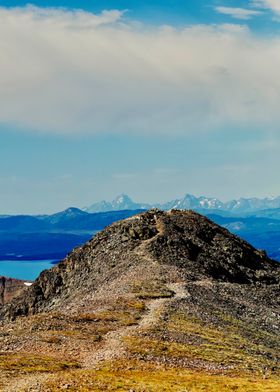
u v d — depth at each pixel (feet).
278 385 171.63
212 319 294.87
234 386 165.58
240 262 535.19
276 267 574.97
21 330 234.38
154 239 508.94
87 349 207.51
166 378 170.40
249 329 297.12
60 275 547.08
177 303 314.55
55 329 238.07
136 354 201.46
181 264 466.70
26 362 178.81
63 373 168.25
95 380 159.63
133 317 272.31
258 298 415.03
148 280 393.91
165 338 231.50
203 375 181.98
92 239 563.89
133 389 152.25
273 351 257.55
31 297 542.57
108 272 472.44
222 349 228.84
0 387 147.33
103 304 312.50
